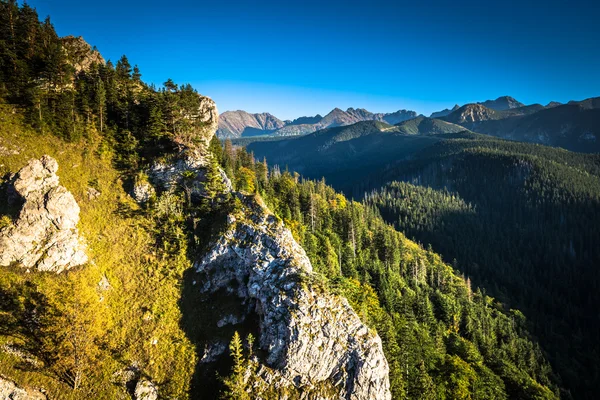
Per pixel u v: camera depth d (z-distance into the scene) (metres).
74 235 64.25
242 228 69.44
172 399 51.31
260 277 62.94
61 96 83.00
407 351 71.81
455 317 100.31
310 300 58.00
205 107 108.75
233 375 51.28
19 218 60.59
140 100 94.38
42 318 52.75
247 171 127.62
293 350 54.12
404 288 107.25
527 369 93.06
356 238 124.06
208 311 62.84
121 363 53.09
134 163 82.31
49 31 96.44
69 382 48.97
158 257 68.50
